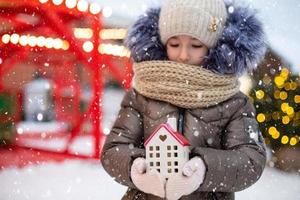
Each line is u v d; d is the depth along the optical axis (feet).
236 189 9.93
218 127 10.41
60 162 31.27
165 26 10.65
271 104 26.63
